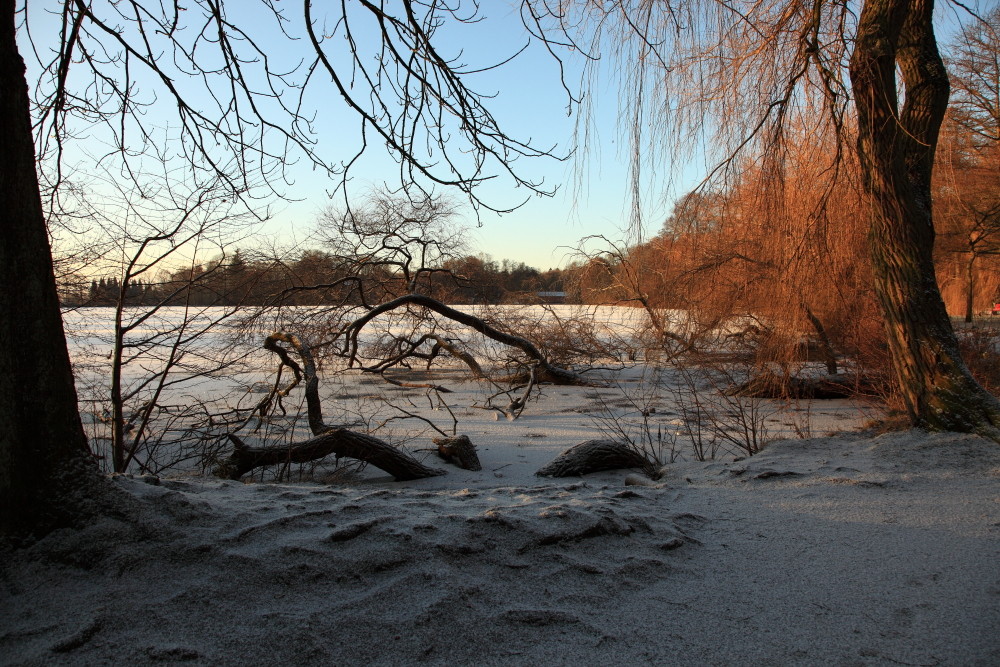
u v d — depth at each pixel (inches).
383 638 99.4
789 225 324.5
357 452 277.3
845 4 259.8
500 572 121.3
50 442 118.3
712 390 540.4
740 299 499.2
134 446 294.0
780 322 430.6
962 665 96.3
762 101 285.4
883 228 264.4
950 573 127.2
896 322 261.9
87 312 365.7
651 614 111.0
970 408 241.8
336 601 108.0
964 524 155.8
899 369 264.1
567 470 277.0
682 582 123.6
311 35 155.7
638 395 559.5
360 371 700.7
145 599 104.6
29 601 103.0
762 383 489.1
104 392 467.5
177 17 168.6
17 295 115.0
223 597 106.3
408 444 356.5
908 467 218.2
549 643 100.8
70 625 97.9
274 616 102.4
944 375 249.6
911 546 142.0
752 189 324.5
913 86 269.7
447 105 162.2
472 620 105.3
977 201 750.5
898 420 276.5
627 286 666.2
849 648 100.9
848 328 448.1
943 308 258.4
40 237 118.6
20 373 115.2
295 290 503.5
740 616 110.7
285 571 113.5
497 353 697.6
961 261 1071.6
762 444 305.6
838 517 163.2
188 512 127.0
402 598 109.5
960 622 108.3
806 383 489.4
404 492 175.0
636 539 139.8
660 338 623.5
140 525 119.0
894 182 261.0
